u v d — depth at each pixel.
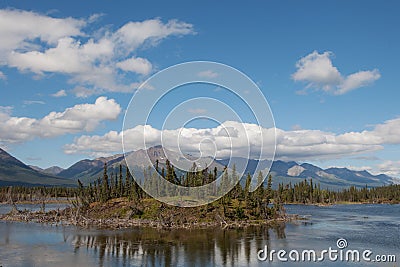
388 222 129.75
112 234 98.56
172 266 64.88
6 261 68.75
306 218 143.00
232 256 71.69
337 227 114.25
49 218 133.38
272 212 139.38
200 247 80.56
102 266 65.19
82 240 89.50
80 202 159.38
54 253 75.19
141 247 80.81
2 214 152.00
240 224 115.31
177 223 114.44
